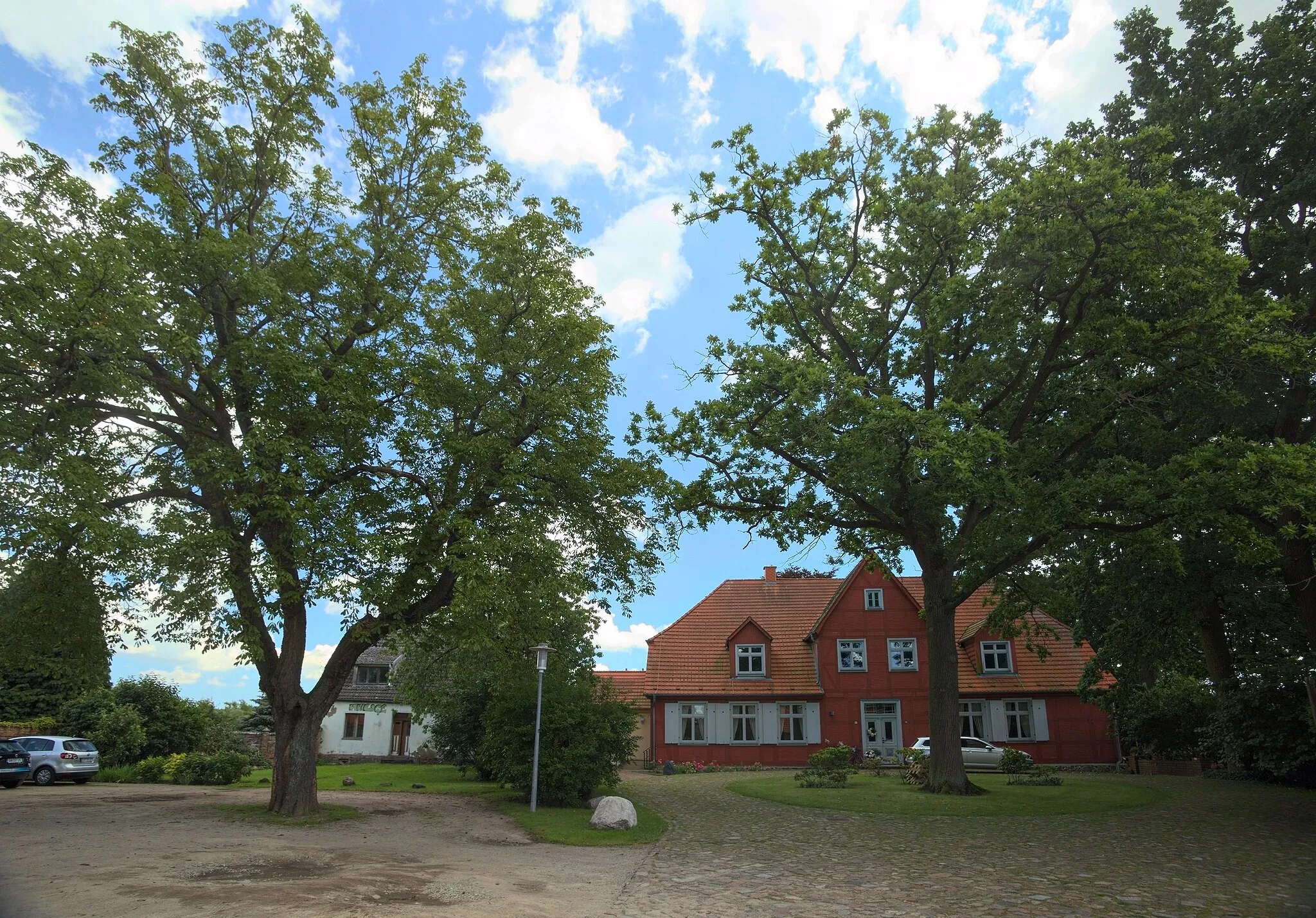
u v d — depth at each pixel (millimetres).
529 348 17344
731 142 20281
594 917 8188
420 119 17578
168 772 25750
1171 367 16984
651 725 36344
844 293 22250
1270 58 20000
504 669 19609
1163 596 20594
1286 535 16172
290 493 14562
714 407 18188
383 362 15688
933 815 17203
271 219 17672
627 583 18719
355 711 43938
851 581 36844
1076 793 20609
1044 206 16609
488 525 15953
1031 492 16406
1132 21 22125
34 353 13367
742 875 10719
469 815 17016
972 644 35469
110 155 16453
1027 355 19234
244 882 9055
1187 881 10234
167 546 12828
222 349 15328
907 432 16188
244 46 17172
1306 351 16203
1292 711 21781
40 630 15422
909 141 21031
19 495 12539
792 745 35250
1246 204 19812
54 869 9516
